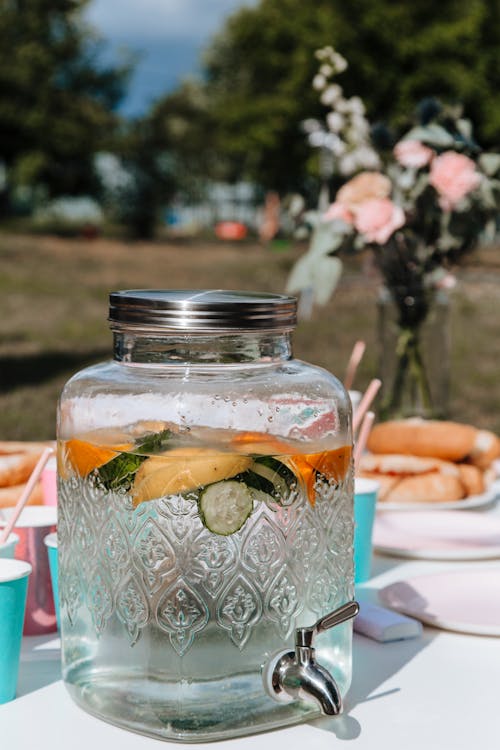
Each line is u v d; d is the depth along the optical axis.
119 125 28.64
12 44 27.50
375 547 1.46
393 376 2.11
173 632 0.85
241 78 29.14
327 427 0.93
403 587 1.27
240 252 21.92
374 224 1.98
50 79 27.38
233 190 33.19
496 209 2.06
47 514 1.20
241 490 0.86
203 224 33.38
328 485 0.93
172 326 0.89
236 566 0.86
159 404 0.88
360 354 1.38
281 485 0.88
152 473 0.85
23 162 26.97
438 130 2.07
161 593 0.85
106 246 22.95
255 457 0.87
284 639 0.88
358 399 1.83
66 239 24.91
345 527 0.95
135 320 0.90
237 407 0.88
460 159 2.02
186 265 17.59
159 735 0.87
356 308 11.02
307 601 0.90
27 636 1.15
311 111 19.22
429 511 1.66
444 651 1.10
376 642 1.12
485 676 1.03
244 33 21.39
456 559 1.44
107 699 0.89
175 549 0.85
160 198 28.05
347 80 18.22
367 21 18.16
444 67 17.95
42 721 0.92
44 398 6.73
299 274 2.08
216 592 0.86
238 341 0.90
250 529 0.86
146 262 18.19
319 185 2.33
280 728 0.90
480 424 6.30
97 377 0.94
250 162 21.28
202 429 0.87
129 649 0.87
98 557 0.89
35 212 31.23
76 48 28.30
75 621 0.93
